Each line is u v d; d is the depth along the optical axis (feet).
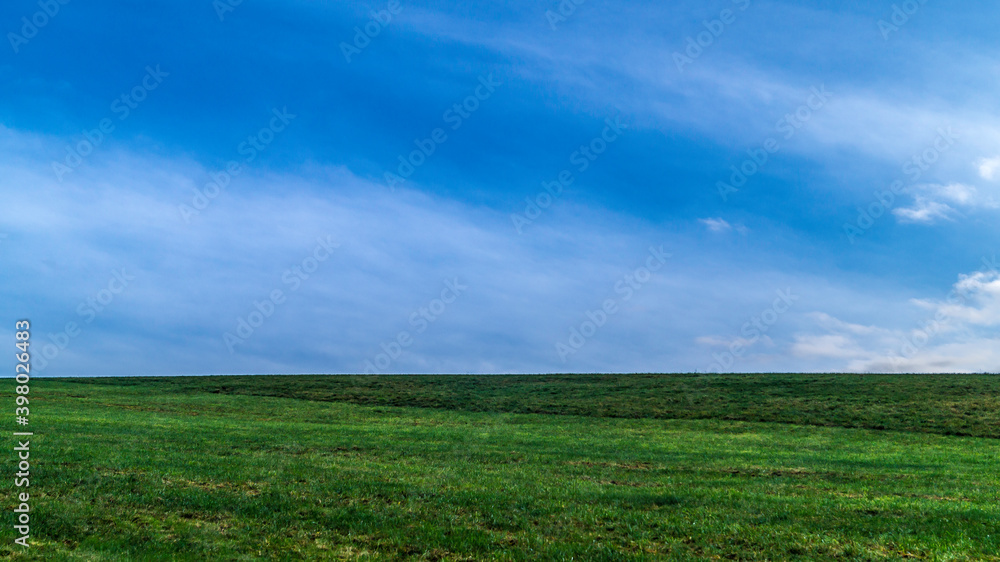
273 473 73.41
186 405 183.93
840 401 192.65
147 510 56.29
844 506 63.21
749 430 154.61
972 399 189.78
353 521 55.36
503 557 47.96
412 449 106.01
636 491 70.33
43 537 48.39
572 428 153.89
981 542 50.57
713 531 54.39
